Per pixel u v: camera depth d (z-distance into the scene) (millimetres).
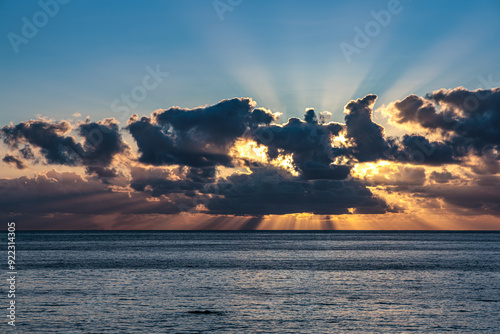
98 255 131000
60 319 46562
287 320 47000
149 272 85062
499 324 45531
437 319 47344
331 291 64000
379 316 48594
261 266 98312
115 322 45719
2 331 42375
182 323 45656
